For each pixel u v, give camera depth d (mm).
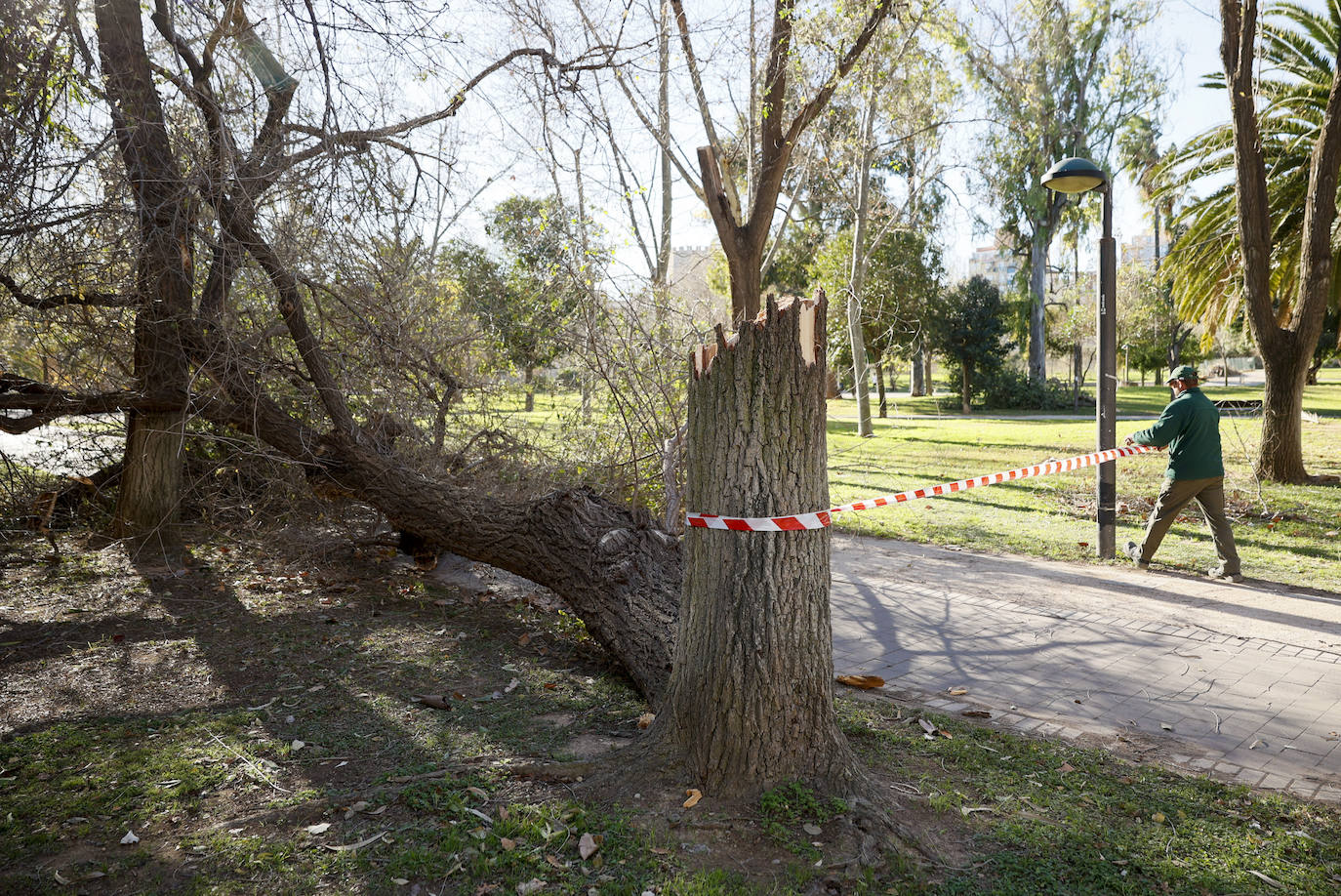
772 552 3371
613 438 8570
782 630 3381
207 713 4523
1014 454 18219
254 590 7043
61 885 2889
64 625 6008
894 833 3137
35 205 6191
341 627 6129
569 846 3102
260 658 5434
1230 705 4797
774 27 10477
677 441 7965
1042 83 26219
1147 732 4414
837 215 32344
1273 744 4281
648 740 3709
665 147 12398
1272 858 3139
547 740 4203
